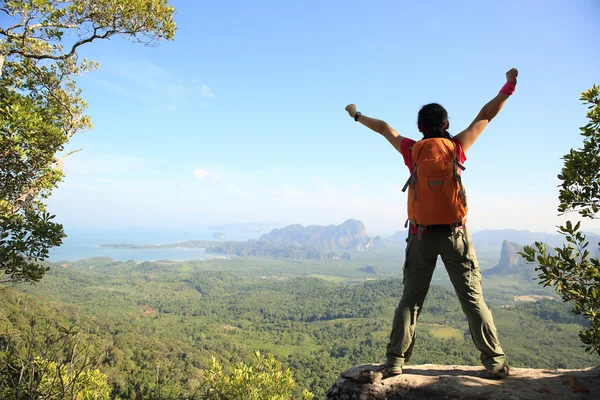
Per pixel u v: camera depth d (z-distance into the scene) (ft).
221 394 26.04
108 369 106.83
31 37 20.84
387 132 8.54
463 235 7.30
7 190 20.85
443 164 7.18
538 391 6.91
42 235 19.38
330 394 8.52
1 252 17.67
